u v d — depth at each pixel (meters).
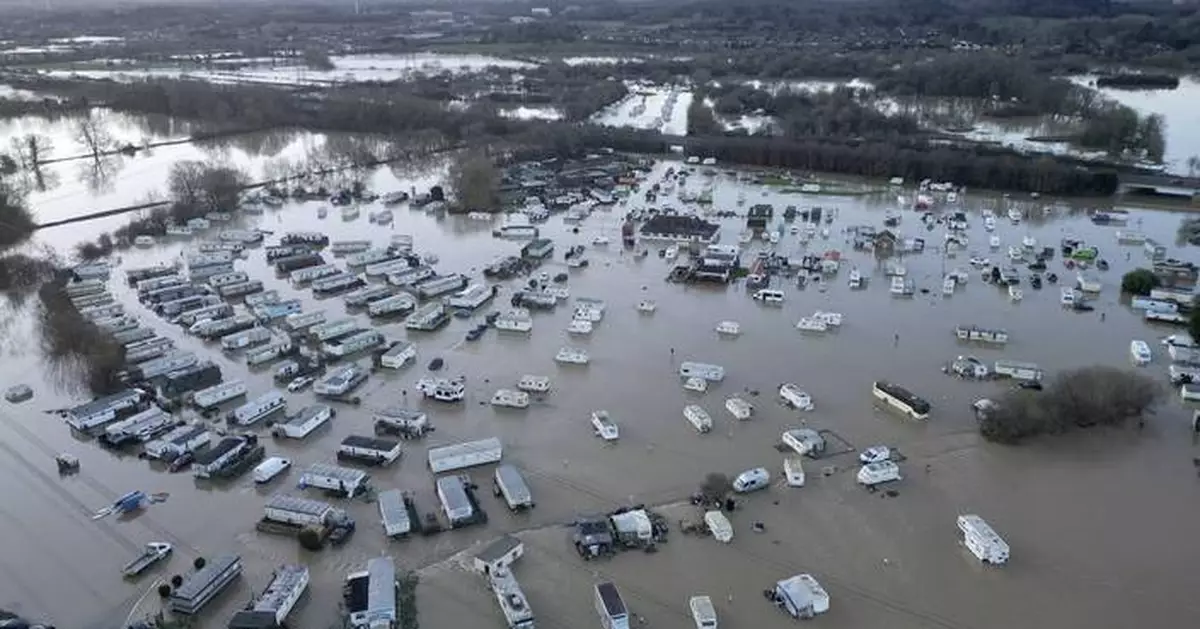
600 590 64.69
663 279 132.38
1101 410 88.56
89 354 104.38
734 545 72.12
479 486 80.31
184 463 83.69
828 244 147.38
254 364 104.12
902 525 74.69
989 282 131.12
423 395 96.12
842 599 65.94
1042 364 103.88
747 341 110.56
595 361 105.19
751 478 79.06
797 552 71.31
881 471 80.12
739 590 66.94
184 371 100.06
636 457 84.88
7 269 137.50
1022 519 75.38
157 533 73.88
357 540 72.88
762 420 91.50
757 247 146.12
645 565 69.75
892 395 93.44
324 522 73.44
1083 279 127.81
